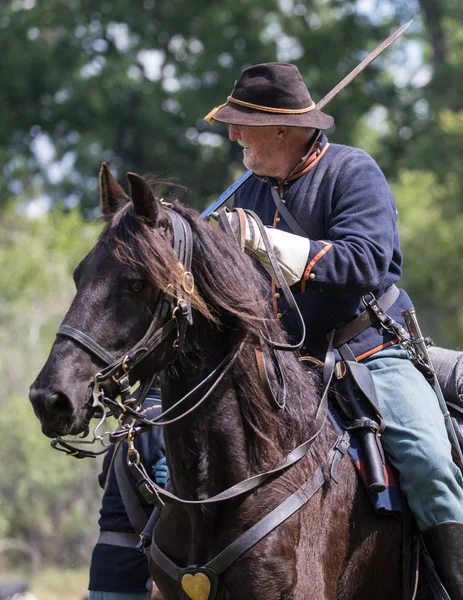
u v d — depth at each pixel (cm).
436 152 4175
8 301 2984
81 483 2700
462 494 743
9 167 4869
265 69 781
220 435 679
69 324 623
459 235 3472
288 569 664
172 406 670
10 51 4778
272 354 702
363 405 743
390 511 727
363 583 727
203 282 668
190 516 684
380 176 780
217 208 791
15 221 3684
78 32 5000
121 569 847
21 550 2719
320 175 787
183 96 4716
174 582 700
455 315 3566
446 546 730
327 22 5053
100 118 4859
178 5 4950
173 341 653
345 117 4831
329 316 765
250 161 803
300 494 682
